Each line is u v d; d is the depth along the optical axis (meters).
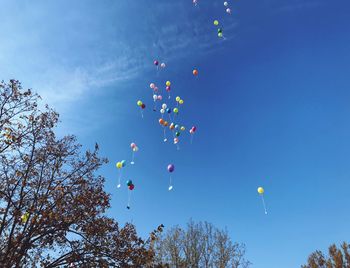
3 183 12.98
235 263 27.67
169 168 14.67
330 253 28.41
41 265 12.45
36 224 12.10
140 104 17.19
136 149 14.45
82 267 12.24
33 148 13.52
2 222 11.84
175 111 16.92
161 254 26.50
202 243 28.16
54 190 13.11
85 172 14.40
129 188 13.70
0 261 11.02
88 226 13.09
